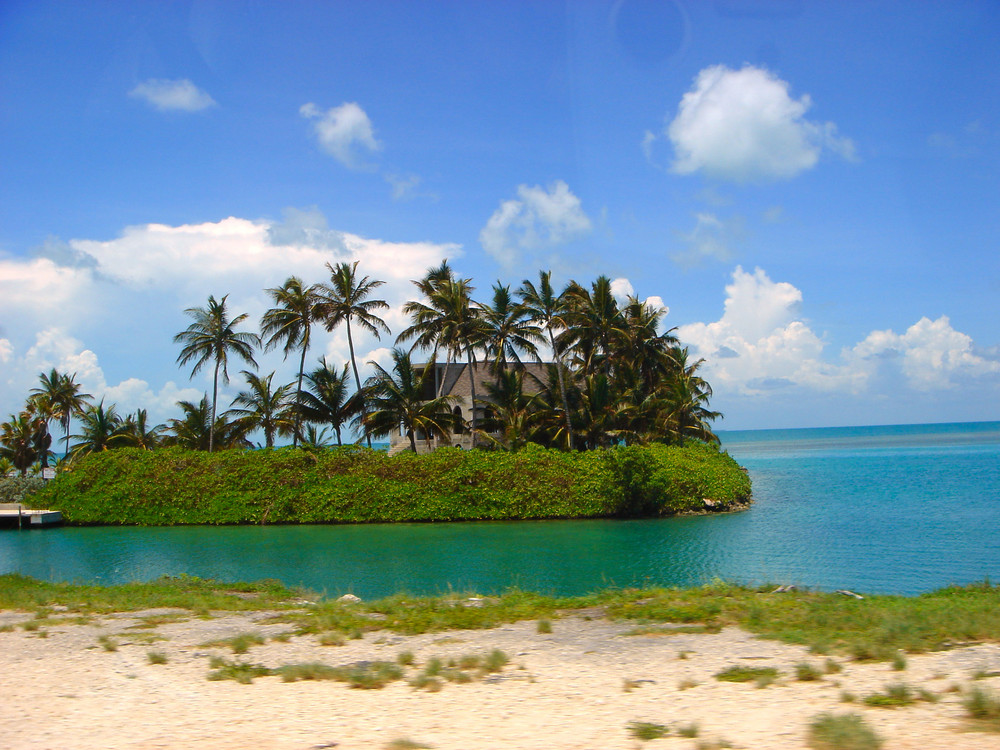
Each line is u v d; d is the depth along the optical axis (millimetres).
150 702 8742
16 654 11844
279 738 7141
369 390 53719
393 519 46938
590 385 55344
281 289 56188
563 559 31500
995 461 101125
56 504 49906
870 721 6926
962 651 9977
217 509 48062
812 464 105500
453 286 54844
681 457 49938
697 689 8617
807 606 14039
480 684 9234
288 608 16797
